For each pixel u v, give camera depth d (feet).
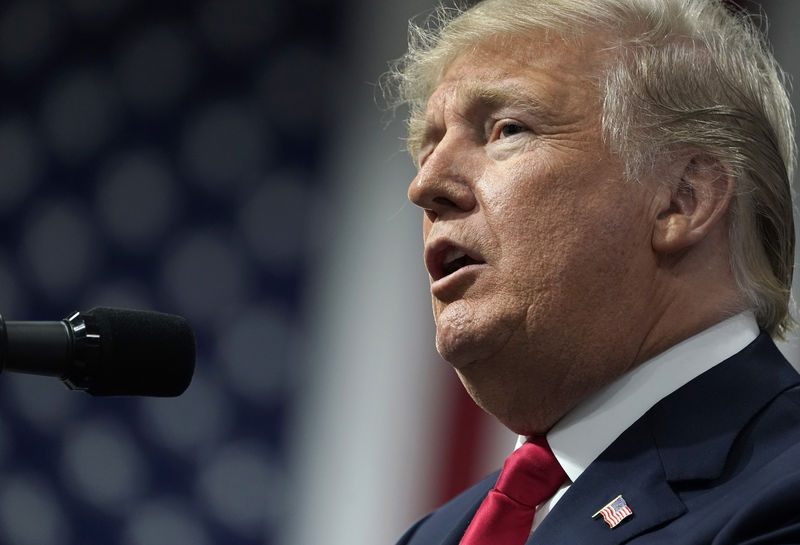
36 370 15.52
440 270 20.84
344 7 49.42
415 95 24.54
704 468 18.02
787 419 18.66
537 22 20.84
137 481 47.98
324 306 47.19
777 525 16.14
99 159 51.08
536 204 19.67
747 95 20.88
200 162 49.88
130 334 16.33
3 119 51.98
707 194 19.98
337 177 48.11
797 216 24.04
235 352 47.83
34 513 48.44
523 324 19.62
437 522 23.49
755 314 20.88
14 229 51.16
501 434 43.93
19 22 52.70
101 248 50.37
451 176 20.39
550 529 18.19
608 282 19.61
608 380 19.84
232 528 46.68
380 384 45.62
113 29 51.88
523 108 20.17
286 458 46.52
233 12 50.57
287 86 49.47
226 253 48.88
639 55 20.44
